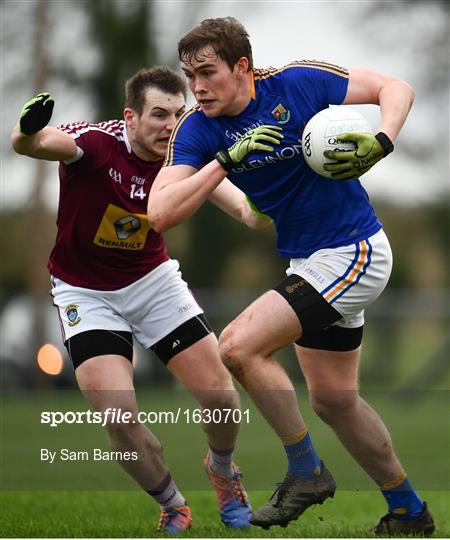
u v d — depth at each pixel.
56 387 64.31
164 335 21.66
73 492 26.45
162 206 17.83
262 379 18.14
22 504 24.56
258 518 18.84
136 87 20.73
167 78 20.72
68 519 22.23
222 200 22.34
